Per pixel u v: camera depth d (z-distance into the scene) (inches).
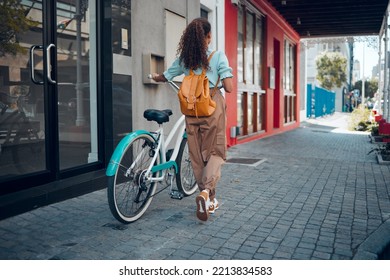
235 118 406.3
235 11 397.7
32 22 174.4
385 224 158.7
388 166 295.1
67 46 193.2
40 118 178.7
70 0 193.6
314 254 129.3
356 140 500.7
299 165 293.7
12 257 121.2
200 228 150.6
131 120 224.8
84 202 177.0
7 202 154.2
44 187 175.6
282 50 594.9
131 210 154.6
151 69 234.5
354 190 217.9
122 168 147.9
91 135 209.8
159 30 249.9
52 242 133.3
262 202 189.2
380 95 724.7
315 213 173.8
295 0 480.1
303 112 967.0
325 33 703.1
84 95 204.1
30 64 172.9
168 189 205.5
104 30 210.2
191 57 152.2
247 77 454.6
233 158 321.7
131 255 125.4
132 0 226.1
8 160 165.3
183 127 179.0
